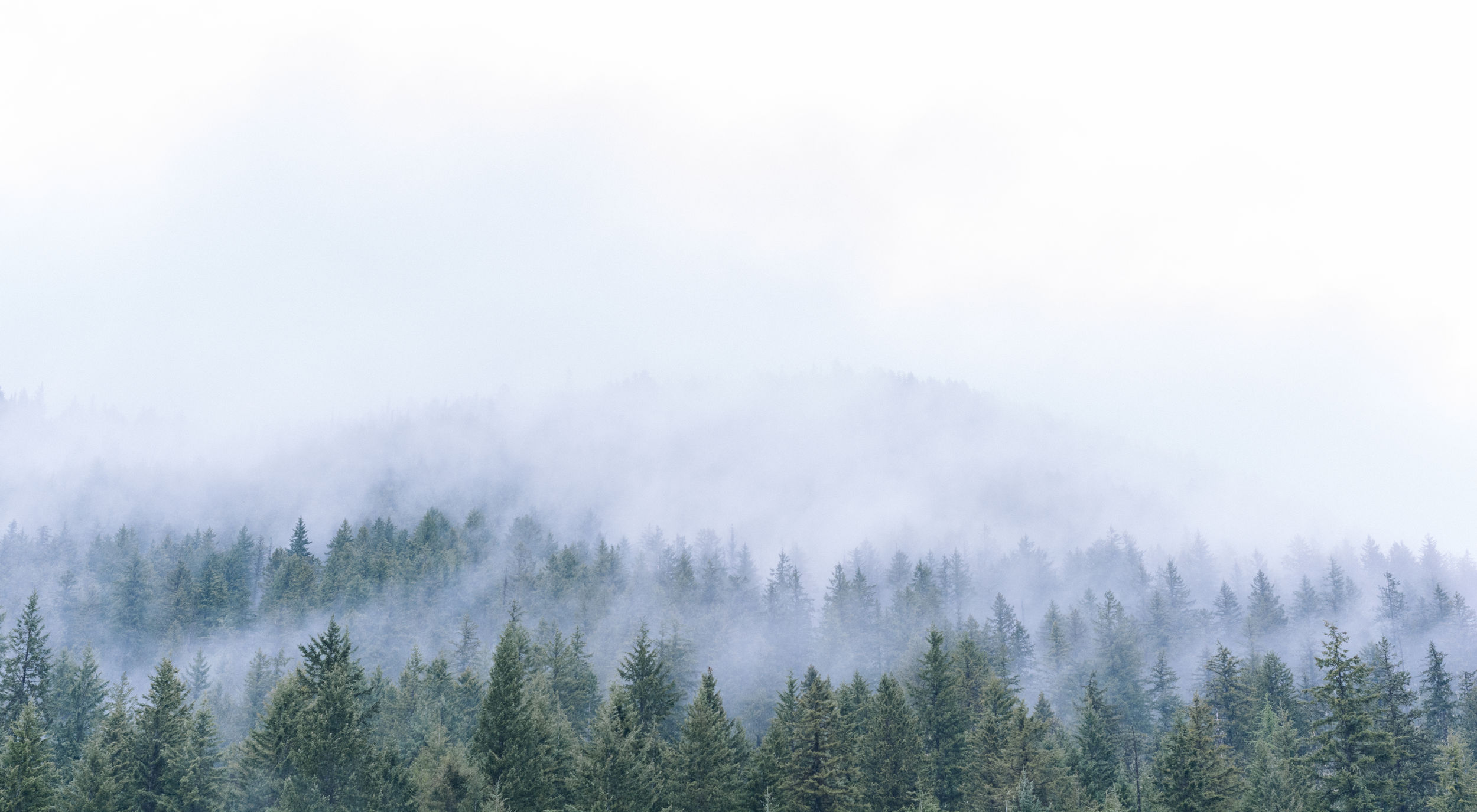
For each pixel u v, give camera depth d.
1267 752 44.00
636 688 45.41
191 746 36.00
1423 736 40.41
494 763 35.03
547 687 54.19
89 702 44.31
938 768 48.12
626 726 37.62
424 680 57.50
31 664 44.09
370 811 31.12
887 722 45.12
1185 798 41.88
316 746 30.45
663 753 39.25
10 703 42.34
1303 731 56.16
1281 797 41.25
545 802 35.78
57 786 35.72
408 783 34.00
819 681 42.03
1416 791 37.75
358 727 32.25
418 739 46.41
